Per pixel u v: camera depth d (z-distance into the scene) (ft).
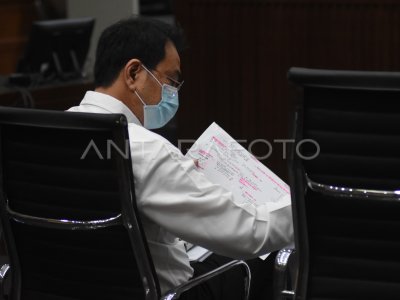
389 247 23.79
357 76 22.00
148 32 26.48
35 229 26.27
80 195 24.98
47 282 27.04
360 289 24.39
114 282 25.71
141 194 24.93
